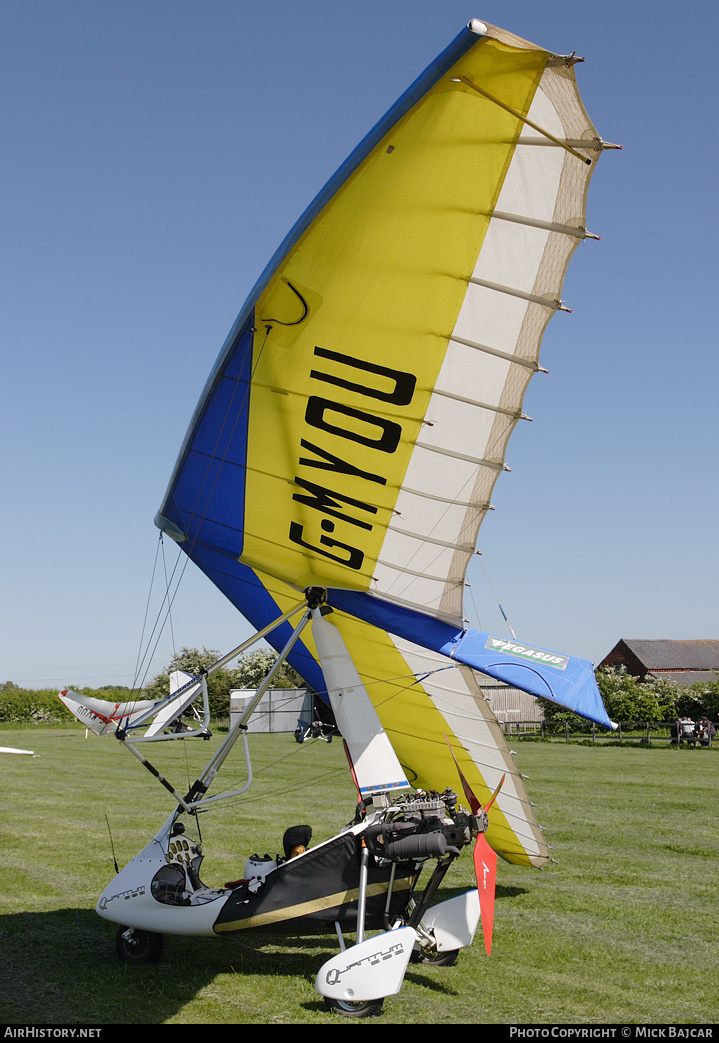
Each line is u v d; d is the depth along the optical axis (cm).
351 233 506
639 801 1544
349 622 739
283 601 790
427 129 459
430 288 530
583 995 563
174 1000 544
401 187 485
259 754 2683
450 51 423
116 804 1470
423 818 573
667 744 3300
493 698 4369
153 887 604
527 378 562
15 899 809
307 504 671
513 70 430
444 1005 544
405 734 886
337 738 3684
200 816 1329
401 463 621
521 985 584
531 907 808
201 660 4719
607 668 4556
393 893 586
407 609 707
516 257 515
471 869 974
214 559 785
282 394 603
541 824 1282
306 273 525
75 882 880
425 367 571
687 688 4025
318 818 1314
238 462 662
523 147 468
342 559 693
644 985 584
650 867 987
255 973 604
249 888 593
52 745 3191
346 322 553
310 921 584
